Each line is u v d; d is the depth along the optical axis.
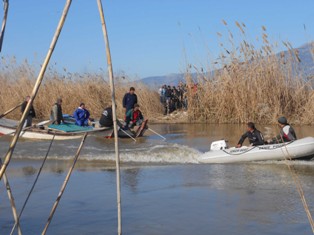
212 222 7.13
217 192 9.23
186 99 25.69
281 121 12.90
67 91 26.84
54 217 7.49
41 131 17.78
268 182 10.13
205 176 11.01
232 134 19.09
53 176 11.16
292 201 8.37
